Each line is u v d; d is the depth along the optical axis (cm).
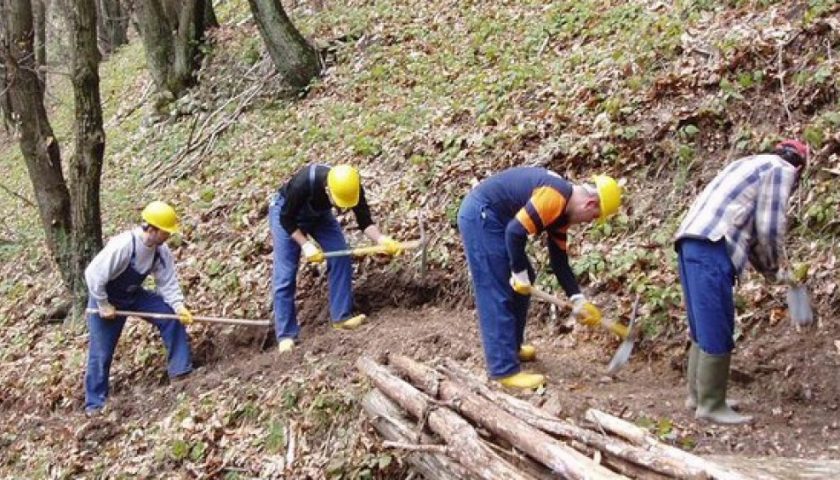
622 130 746
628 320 613
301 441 615
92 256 945
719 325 478
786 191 468
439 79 1080
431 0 1349
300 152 1061
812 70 695
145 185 1259
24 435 797
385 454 553
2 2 962
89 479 698
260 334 783
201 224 991
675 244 493
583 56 912
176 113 1416
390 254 738
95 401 775
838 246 582
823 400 509
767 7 792
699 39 795
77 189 934
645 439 428
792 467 409
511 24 1137
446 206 799
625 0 1015
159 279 764
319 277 790
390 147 947
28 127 941
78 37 910
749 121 698
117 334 775
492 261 540
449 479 491
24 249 1264
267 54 1367
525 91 901
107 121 1741
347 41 1316
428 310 732
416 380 565
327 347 693
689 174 695
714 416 492
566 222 527
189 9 1434
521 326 577
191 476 645
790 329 557
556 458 423
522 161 796
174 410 716
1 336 1030
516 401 493
